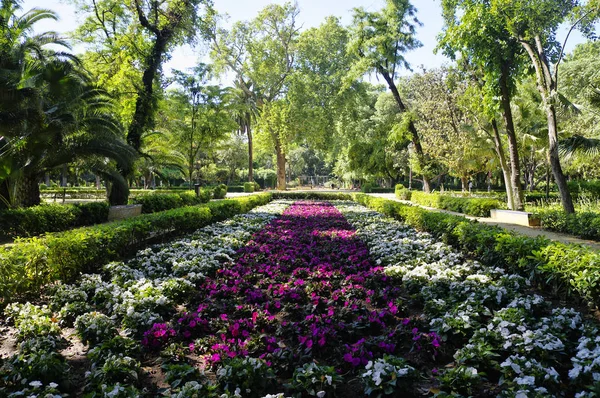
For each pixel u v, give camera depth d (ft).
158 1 51.93
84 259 18.99
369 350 11.21
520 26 41.22
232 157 158.10
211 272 20.80
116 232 22.57
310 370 9.40
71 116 37.60
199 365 11.05
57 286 16.40
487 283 16.67
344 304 15.47
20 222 31.12
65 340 12.43
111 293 15.58
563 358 10.75
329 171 220.64
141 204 50.96
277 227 37.91
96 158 43.19
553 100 39.19
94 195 96.17
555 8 38.32
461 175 80.64
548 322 12.21
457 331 11.74
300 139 112.98
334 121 108.47
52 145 38.06
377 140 118.21
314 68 111.86
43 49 45.42
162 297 14.94
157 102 55.57
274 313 15.14
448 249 24.40
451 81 63.21
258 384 9.34
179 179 157.69
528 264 17.15
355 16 75.82
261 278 19.56
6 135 34.83
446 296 15.93
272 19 112.16
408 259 22.41
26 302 15.19
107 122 42.93
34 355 9.83
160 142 79.00
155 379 10.36
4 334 13.15
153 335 12.05
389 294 16.60
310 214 52.90
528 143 71.46
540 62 40.45
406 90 114.83
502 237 19.49
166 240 30.71
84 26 56.85
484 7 41.55
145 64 53.47
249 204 59.06
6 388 9.30
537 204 65.31
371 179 143.74
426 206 73.72
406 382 9.09
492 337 11.09
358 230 35.35
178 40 56.39
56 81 38.65
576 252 15.07
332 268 21.33
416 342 11.51
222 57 112.27
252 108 125.18
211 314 14.70
